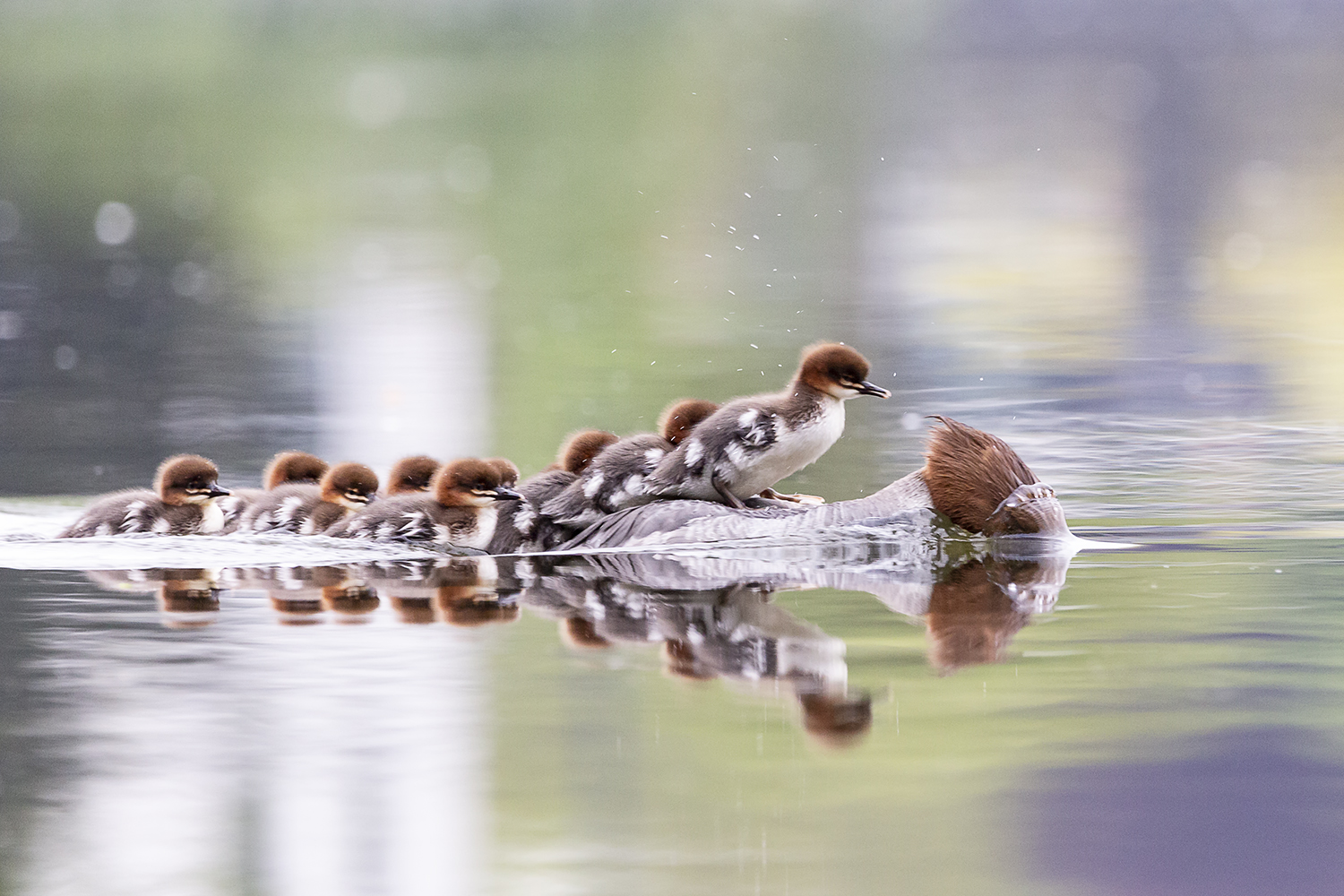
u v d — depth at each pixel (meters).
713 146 49.97
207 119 53.31
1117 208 38.31
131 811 7.68
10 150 47.53
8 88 57.97
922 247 33.56
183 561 12.38
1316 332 23.38
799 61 72.56
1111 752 8.19
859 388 12.76
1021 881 6.96
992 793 7.77
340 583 11.66
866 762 8.12
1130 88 63.28
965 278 29.75
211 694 9.09
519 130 52.41
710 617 10.59
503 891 6.96
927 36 83.06
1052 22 89.00
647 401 19.17
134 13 64.38
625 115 55.72
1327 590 10.95
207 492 13.26
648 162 46.97
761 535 12.35
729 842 7.31
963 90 63.53
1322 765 8.00
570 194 41.81
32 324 25.58
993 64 72.62
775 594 11.18
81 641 10.12
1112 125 53.88
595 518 12.87
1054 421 17.58
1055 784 7.85
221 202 40.28
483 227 37.12
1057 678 9.21
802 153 48.81
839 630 10.23
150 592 11.39
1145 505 13.68
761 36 77.38
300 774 8.02
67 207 39.16
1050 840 7.28
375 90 60.19
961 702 8.88
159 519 13.21
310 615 10.75
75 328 25.23
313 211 39.22
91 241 34.69
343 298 28.14
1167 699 8.87
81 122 52.28
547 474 13.28
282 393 20.06
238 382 20.89
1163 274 29.47
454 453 16.55
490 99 58.47
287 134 51.00
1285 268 29.73
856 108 58.62
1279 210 37.03
